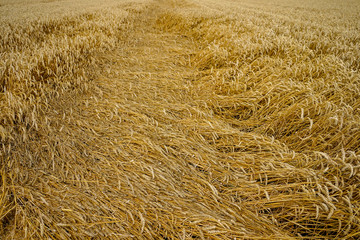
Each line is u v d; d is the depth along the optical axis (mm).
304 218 1376
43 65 2900
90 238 1310
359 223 1244
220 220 1418
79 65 3406
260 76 3000
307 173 1522
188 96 3008
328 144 1772
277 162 1712
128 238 1331
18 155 1766
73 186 1608
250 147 2053
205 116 2443
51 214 1399
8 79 2514
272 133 2281
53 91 2613
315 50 3836
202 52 4160
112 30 5449
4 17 6879
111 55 4277
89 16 7645
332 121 1829
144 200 1540
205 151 2018
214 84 3143
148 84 3232
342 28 6035
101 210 1473
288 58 3434
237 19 6707
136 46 5094
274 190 1570
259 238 1296
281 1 19703
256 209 1533
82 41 4172
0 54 3195
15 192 1486
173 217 1448
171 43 5500
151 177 1720
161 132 2168
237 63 3275
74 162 1807
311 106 2092
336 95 2270
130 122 2330
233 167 1871
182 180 1746
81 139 2051
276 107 2385
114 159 1879
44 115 2229
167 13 8172
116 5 11219
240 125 2479
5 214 1326
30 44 4426
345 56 3367
